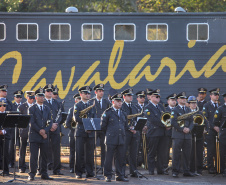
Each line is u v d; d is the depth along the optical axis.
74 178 25.23
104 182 23.81
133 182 23.97
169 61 35.31
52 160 28.94
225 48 35.38
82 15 35.47
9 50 35.31
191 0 53.03
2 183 23.19
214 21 35.41
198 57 35.38
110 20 35.44
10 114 25.28
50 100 27.81
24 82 35.28
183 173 26.70
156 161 29.36
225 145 27.08
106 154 24.12
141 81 35.22
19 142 30.36
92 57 35.41
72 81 35.34
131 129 25.05
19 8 54.22
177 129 25.97
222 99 34.97
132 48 35.41
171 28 35.44
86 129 23.95
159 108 26.86
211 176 26.66
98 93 27.59
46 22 35.47
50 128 24.56
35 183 23.30
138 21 35.44
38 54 35.41
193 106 26.75
